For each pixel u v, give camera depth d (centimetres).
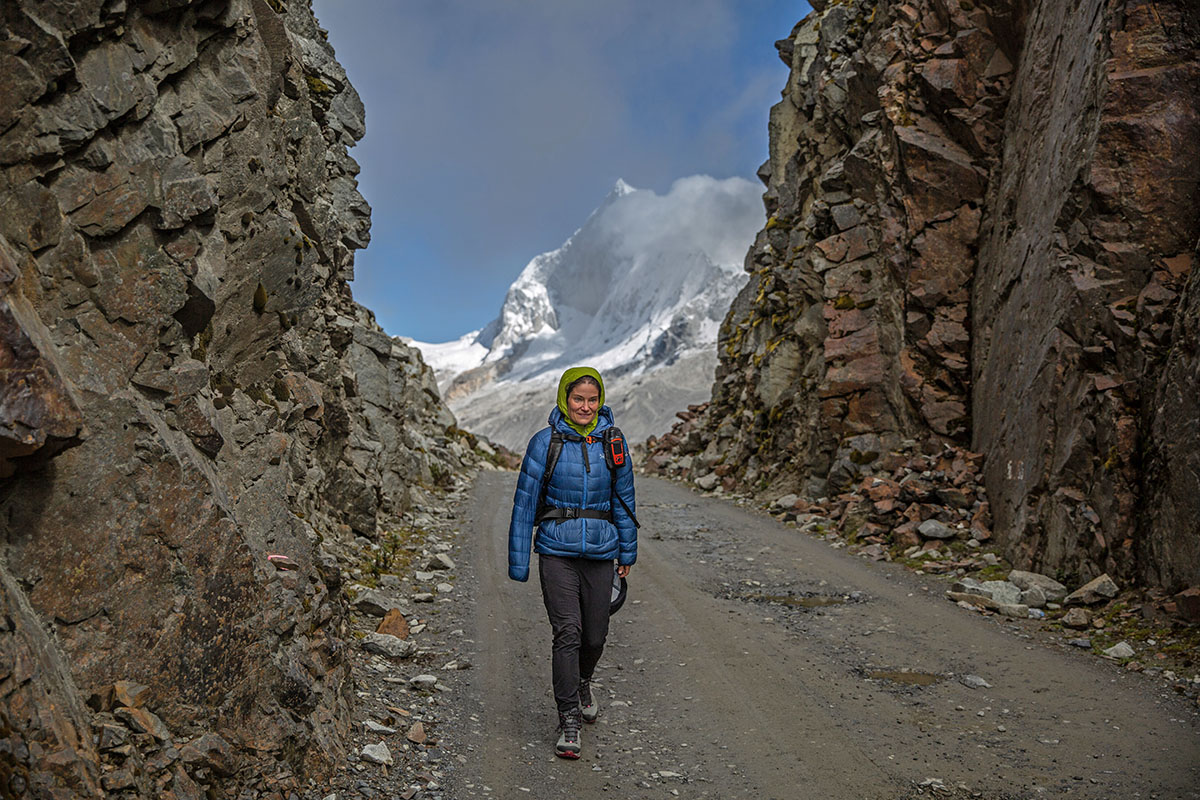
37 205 307
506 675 606
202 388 391
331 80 959
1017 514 1023
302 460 773
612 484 488
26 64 297
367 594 727
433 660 628
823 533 1288
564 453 479
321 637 456
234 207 434
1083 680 609
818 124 2025
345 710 459
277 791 359
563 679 469
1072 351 961
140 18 346
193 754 327
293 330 712
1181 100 949
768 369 1981
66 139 310
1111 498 827
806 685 601
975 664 652
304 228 833
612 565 495
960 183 1465
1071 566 877
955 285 1459
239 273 456
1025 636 731
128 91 332
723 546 1195
